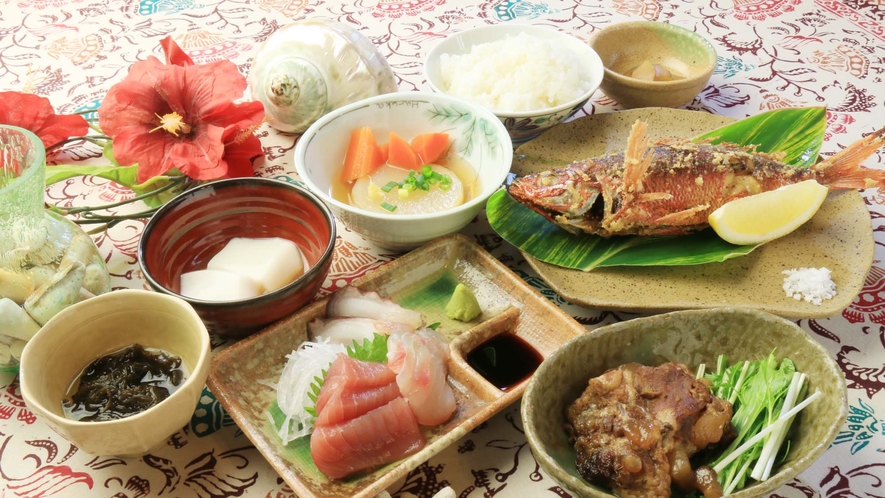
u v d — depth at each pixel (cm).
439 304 60
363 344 55
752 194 62
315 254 60
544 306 58
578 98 69
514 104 69
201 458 53
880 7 88
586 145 69
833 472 52
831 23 86
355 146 65
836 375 49
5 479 52
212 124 66
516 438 54
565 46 75
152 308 52
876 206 67
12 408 55
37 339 50
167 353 53
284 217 61
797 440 50
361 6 90
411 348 54
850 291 58
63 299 53
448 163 67
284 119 71
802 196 61
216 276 57
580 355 52
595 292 59
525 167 67
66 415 50
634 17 87
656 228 62
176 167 65
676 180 61
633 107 74
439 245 61
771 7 89
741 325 53
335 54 69
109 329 53
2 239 52
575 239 62
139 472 52
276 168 71
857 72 79
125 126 65
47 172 65
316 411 52
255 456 53
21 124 67
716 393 52
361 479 50
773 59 81
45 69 81
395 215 59
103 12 89
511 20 87
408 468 50
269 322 56
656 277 60
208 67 67
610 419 49
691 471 49
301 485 49
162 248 58
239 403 53
